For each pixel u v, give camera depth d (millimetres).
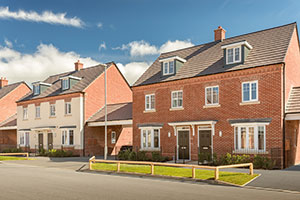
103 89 31172
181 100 21750
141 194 9727
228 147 18984
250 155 17922
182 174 13914
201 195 9586
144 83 23688
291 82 19344
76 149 28672
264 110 17766
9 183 12047
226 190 10570
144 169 15828
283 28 20594
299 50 21766
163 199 8977
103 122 27438
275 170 15672
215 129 19688
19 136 35125
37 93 33969
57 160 23859
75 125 29016
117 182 12445
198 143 20453
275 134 17188
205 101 20406
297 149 19953
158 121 22672
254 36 21719
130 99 34406
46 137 31922
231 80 19281
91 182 12406
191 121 20359
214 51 22719
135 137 23953
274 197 9375
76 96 29219
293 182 11992
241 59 19250
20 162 22266
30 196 9375
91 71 32969
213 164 18047
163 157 21016
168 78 22484
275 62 17578
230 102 19203
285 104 17625
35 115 33438
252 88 18484
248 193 10016
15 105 40562
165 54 26828
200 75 20562
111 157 26844
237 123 18406
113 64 32781
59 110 30719
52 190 10430
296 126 19938
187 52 25109
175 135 21562
